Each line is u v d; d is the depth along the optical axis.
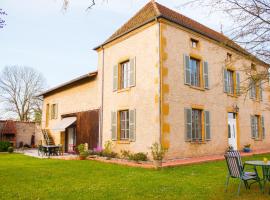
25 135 33.84
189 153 15.05
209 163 13.75
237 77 19.44
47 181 9.38
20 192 7.77
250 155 17.16
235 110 19.19
